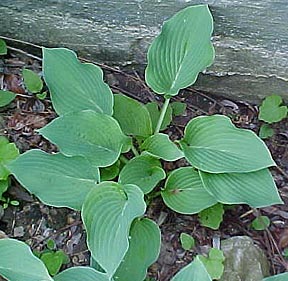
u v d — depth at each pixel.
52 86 0.80
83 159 0.78
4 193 0.83
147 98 0.91
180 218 0.83
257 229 0.82
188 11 0.79
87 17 0.86
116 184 0.75
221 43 0.84
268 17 0.79
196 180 0.79
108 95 0.81
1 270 0.71
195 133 0.80
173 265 0.80
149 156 0.80
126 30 0.86
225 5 0.79
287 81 0.87
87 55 0.92
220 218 0.81
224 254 0.78
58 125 0.76
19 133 0.87
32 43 0.92
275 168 0.88
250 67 0.86
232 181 0.77
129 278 0.73
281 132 0.90
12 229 0.82
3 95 0.88
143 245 0.75
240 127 0.90
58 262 0.77
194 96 0.92
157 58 0.81
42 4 0.85
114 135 0.78
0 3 0.86
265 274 0.78
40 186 0.76
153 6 0.82
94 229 0.72
